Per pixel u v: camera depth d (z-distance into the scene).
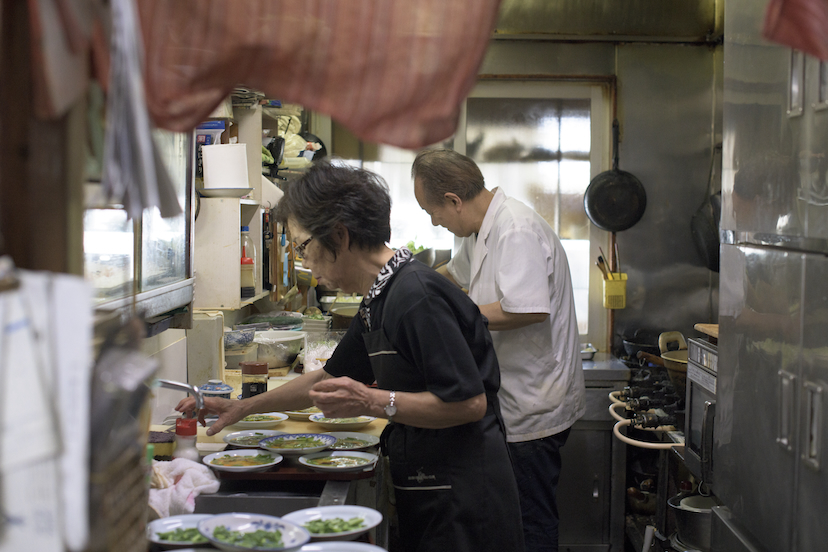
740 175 1.85
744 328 1.80
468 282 3.12
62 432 0.63
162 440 1.65
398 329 1.48
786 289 1.57
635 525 3.21
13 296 0.61
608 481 3.31
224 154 2.39
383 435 1.75
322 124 3.96
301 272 3.62
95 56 0.76
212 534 1.02
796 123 1.54
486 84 3.90
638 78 3.84
